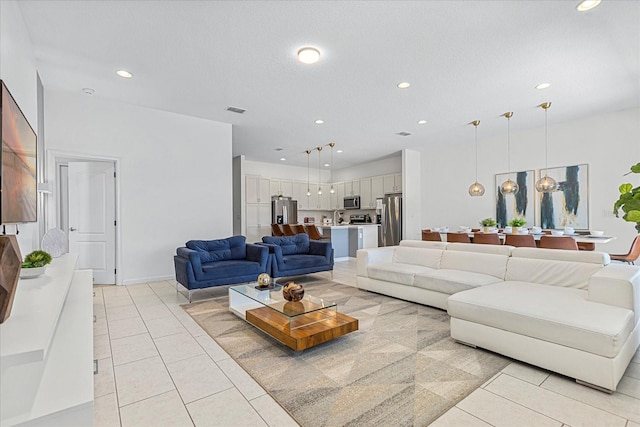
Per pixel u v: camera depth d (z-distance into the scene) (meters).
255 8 2.46
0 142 1.63
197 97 4.33
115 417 1.67
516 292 2.62
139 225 4.74
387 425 1.61
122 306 3.65
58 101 4.12
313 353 2.44
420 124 5.63
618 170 5.00
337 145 7.27
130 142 4.65
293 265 4.78
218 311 3.49
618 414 1.67
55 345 1.49
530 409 1.72
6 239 1.32
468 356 2.38
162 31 2.77
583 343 1.91
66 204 5.52
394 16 2.57
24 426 0.94
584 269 2.82
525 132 6.07
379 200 8.46
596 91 4.16
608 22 2.66
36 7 2.44
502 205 6.43
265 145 7.27
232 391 1.92
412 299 3.77
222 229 5.50
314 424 1.62
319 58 3.25
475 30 2.77
